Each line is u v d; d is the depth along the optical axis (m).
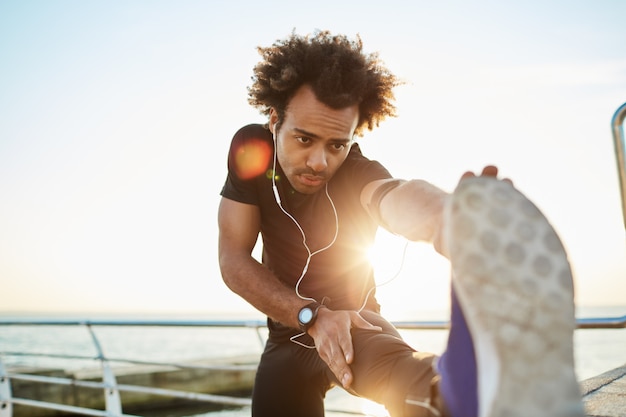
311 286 2.07
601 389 2.50
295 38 1.74
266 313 1.84
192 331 66.00
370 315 1.81
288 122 1.73
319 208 2.00
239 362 19.48
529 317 0.86
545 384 0.85
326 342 1.58
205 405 17.83
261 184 2.03
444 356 1.08
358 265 2.08
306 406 2.09
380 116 1.89
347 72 1.70
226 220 2.05
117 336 62.81
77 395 14.95
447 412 1.06
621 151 1.98
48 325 4.87
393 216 1.41
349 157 1.97
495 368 0.86
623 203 1.99
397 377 1.31
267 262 2.19
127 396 16.16
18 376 5.21
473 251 0.88
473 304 0.88
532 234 0.88
